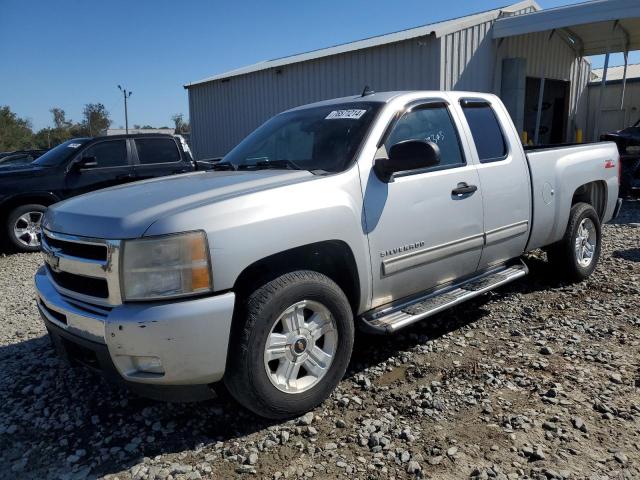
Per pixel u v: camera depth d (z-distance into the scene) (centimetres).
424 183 388
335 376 339
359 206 350
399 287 385
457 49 1290
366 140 370
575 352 407
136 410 347
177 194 318
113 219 293
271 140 436
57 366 416
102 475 283
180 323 274
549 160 515
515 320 480
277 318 306
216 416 335
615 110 1888
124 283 280
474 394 349
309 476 275
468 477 270
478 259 445
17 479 282
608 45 1409
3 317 548
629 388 351
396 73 1330
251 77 1752
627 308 502
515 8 1430
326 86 1507
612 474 269
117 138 972
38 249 913
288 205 313
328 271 363
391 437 306
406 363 399
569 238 548
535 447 290
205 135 2016
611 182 609
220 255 284
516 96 1418
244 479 275
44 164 942
